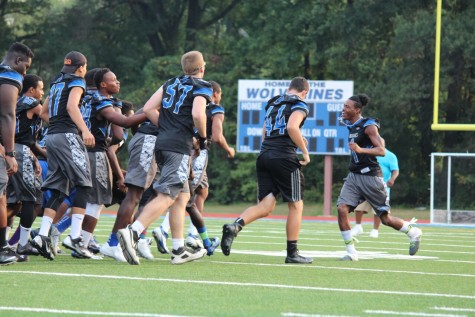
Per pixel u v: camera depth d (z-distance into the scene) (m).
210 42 86.56
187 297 13.52
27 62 17.45
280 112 19.80
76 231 20.08
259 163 20.00
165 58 80.69
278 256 22.11
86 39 82.75
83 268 17.53
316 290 14.73
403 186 71.69
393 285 15.77
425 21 65.69
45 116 19.33
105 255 19.52
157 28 85.94
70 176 19.16
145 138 19.77
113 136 21.50
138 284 14.96
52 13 85.12
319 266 19.27
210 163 78.94
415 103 68.81
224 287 14.83
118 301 12.97
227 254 19.77
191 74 18.80
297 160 19.78
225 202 78.31
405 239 31.03
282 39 77.62
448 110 68.25
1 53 84.56
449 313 12.51
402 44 66.12
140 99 78.62
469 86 67.25
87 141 18.58
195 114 18.11
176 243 19.09
